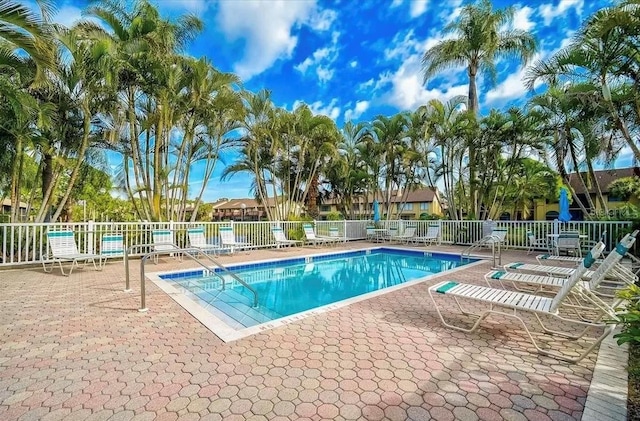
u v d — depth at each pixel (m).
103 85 8.39
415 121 13.93
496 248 9.71
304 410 2.00
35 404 2.07
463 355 2.77
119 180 11.88
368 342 3.04
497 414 1.96
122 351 2.86
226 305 4.84
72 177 8.91
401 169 16.41
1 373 2.47
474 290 3.56
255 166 14.75
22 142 7.95
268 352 2.83
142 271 4.11
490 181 12.93
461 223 12.24
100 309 4.11
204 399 2.12
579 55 7.60
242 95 12.31
